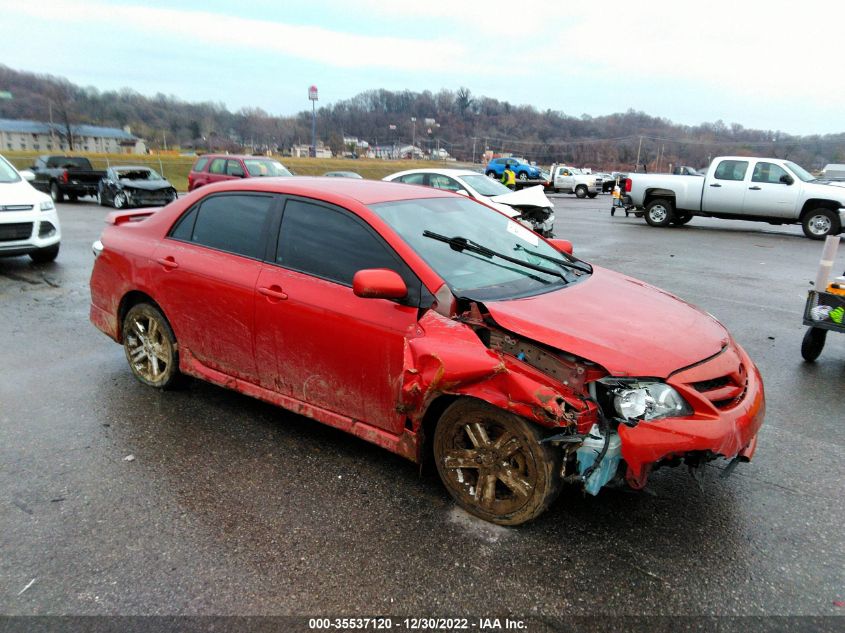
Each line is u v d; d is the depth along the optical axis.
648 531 3.12
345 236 3.65
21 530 3.09
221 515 3.23
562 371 2.88
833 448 4.05
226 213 4.27
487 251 3.73
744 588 2.72
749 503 3.39
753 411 3.03
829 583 2.76
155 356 4.78
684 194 16.91
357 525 3.15
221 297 4.05
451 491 3.28
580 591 2.69
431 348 3.06
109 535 3.06
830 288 5.42
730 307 7.82
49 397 4.73
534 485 2.96
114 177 20.41
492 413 3.01
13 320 6.86
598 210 24.97
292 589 2.70
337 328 3.47
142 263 4.59
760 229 17.39
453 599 2.64
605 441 2.80
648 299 3.65
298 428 4.24
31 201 9.46
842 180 17.28
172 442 4.02
